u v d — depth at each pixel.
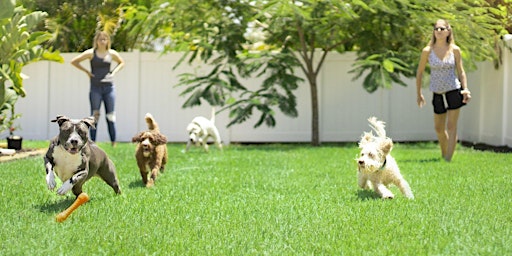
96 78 12.41
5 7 10.20
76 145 5.39
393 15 12.55
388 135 14.82
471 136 14.40
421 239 4.45
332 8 12.60
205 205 5.85
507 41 12.38
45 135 14.93
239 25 13.43
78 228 4.80
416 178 7.78
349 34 13.70
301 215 5.34
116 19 15.90
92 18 16.20
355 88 14.80
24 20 10.93
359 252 4.10
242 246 4.29
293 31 13.81
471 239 4.42
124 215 5.33
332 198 6.27
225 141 14.69
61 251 4.12
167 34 15.30
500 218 5.20
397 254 4.05
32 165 8.88
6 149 10.85
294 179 7.77
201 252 4.14
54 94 14.87
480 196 6.35
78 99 14.83
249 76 13.37
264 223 5.02
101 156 6.09
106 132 14.78
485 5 13.87
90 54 12.41
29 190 6.64
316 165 9.31
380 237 4.50
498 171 8.45
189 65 14.02
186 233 4.67
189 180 7.68
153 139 7.24
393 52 12.84
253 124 14.76
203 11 13.35
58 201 6.02
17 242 4.32
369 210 5.54
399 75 13.18
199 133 11.65
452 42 9.97
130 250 4.18
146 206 5.78
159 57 14.20
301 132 14.88
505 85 12.60
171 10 13.17
